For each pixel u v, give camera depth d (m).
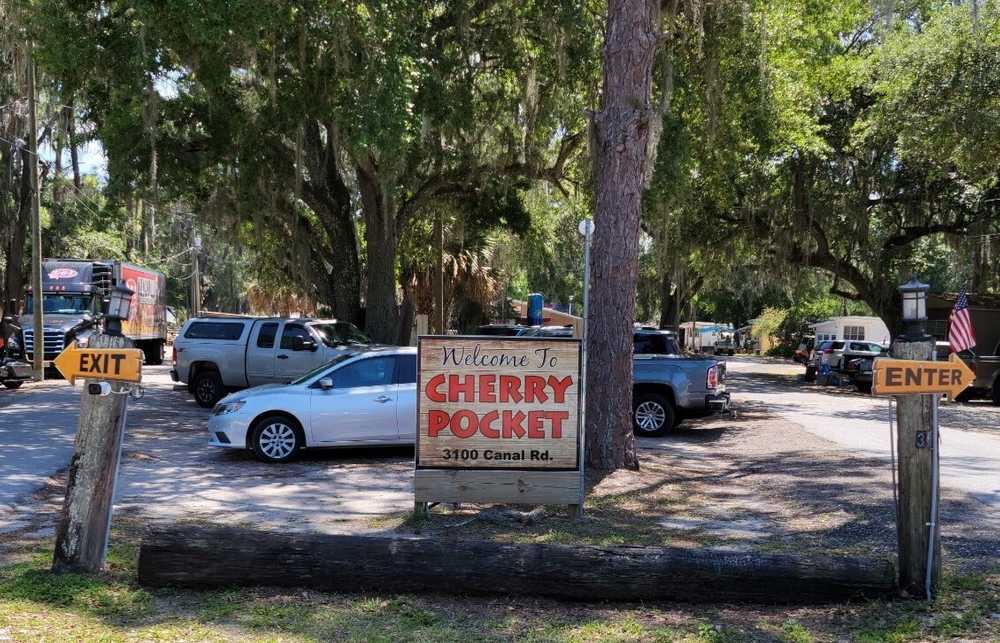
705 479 10.09
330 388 11.53
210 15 13.09
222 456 11.81
